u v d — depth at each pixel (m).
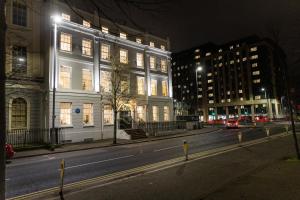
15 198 7.46
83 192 7.51
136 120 33.22
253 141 20.42
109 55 31.08
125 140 27.09
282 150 14.43
